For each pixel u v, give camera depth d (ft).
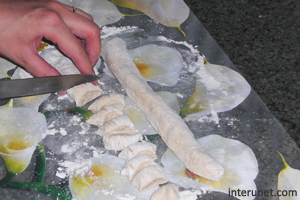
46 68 1.98
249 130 2.10
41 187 1.87
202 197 1.89
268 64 2.51
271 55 2.55
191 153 1.94
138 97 2.14
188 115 2.14
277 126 2.11
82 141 2.02
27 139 2.00
